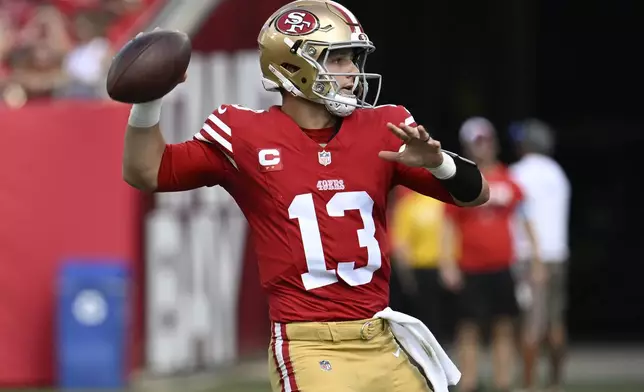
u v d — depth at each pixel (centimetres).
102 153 3819
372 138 1593
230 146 1574
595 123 5897
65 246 3828
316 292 1559
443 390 1608
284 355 1561
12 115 3844
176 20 4134
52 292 3831
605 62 5884
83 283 3709
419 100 5650
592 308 5809
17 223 3844
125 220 3816
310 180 1567
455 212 3462
